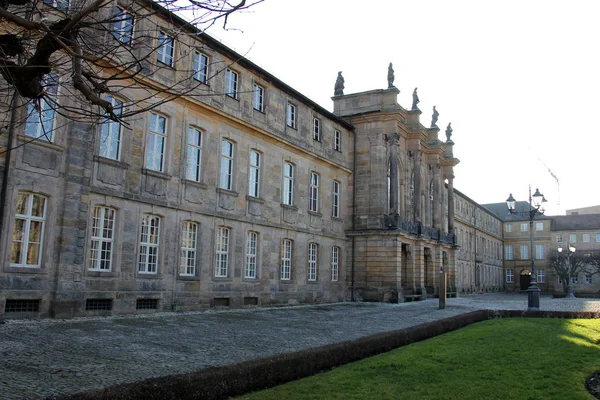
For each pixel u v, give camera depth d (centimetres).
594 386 1173
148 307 2494
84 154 2139
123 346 1457
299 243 3766
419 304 4172
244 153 3206
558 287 10288
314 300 3919
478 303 4716
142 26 2264
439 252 5450
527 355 1469
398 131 4759
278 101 3569
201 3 691
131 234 2402
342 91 4841
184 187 2722
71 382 999
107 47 866
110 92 822
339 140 4497
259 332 1939
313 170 4016
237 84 3172
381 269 4341
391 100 4569
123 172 2378
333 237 4266
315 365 1171
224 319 2395
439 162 5919
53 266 2011
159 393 809
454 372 1201
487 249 10325
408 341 1691
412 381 1090
